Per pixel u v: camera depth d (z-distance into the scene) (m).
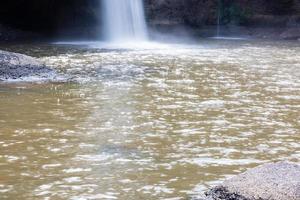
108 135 11.17
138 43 37.78
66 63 24.05
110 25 42.06
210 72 21.81
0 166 9.00
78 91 16.67
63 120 12.52
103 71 21.56
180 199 7.60
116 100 15.20
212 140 10.97
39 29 41.62
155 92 16.70
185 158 9.65
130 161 9.39
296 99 15.87
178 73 21.34
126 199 7.57
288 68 23.47
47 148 10.13
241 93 16.78
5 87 17.22
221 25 46.28
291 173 7.54
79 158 9.52
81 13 42.34
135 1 43.41
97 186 8.08
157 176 8.60
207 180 8.45
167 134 11.38
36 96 15.67
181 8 45.75
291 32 43.56
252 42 39.31
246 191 7.12
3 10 40.00
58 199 7.53
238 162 9.46
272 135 11.49
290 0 46.78
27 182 8.22
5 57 19.98
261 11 47.12
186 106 14.50
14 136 10.99
